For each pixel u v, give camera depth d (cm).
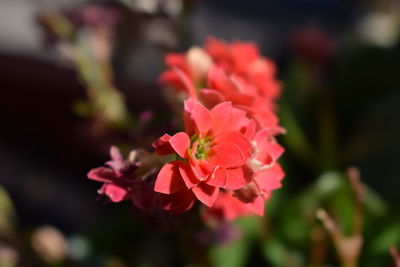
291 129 18
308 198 17
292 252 18
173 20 16
